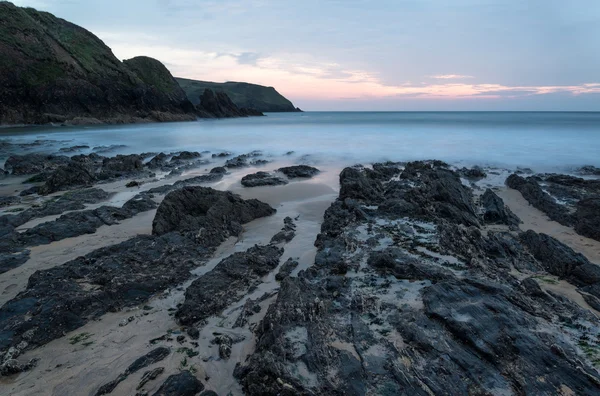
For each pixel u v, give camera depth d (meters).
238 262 11.53
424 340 7.29
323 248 12.66
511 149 38.53
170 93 104.88
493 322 7.60
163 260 11.91
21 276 11.37
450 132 59.56
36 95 67.44
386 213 16.36
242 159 33.97
